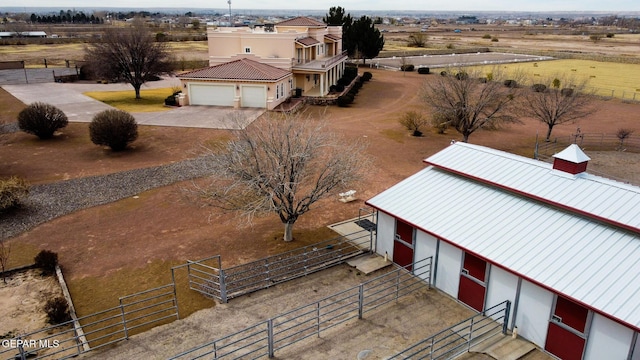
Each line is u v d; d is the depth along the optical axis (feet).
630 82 205.57
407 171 90.53
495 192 53.06
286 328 43.98
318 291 50.98
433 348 42.14
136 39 153.38
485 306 46.75
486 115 107.34
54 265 54.44
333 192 59.88
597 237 42.83
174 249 59.57
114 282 52.01
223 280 47.85
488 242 45.98
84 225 66.18
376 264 56.44
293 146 57.98
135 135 99.76
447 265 49.98
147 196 76.59
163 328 44.37
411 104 154.61
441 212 52.13
